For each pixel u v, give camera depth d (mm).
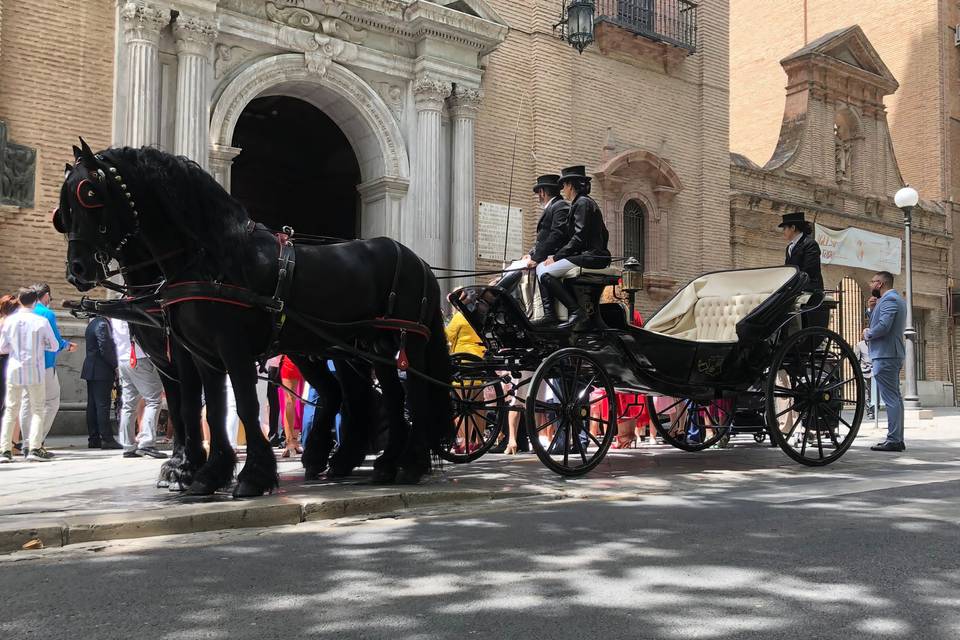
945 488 6945
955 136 28906
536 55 17234
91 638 3221
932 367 27766
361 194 14992
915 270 27219
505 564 4344
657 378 8031
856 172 25562
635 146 19094
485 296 7648
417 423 7035
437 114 14836
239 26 13039
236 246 5996
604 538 4969
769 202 22250
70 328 11984
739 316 8969
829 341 9031
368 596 3764
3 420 9156
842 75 24734
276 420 10836
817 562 4336
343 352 6914
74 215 5605
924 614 3475
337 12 13945
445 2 14969
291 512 5641
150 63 12102
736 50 31516
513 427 10266
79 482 7109
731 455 9820
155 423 9500
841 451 8812
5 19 11680
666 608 3568
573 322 7531
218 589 3895
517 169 16859
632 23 19109
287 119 19891
